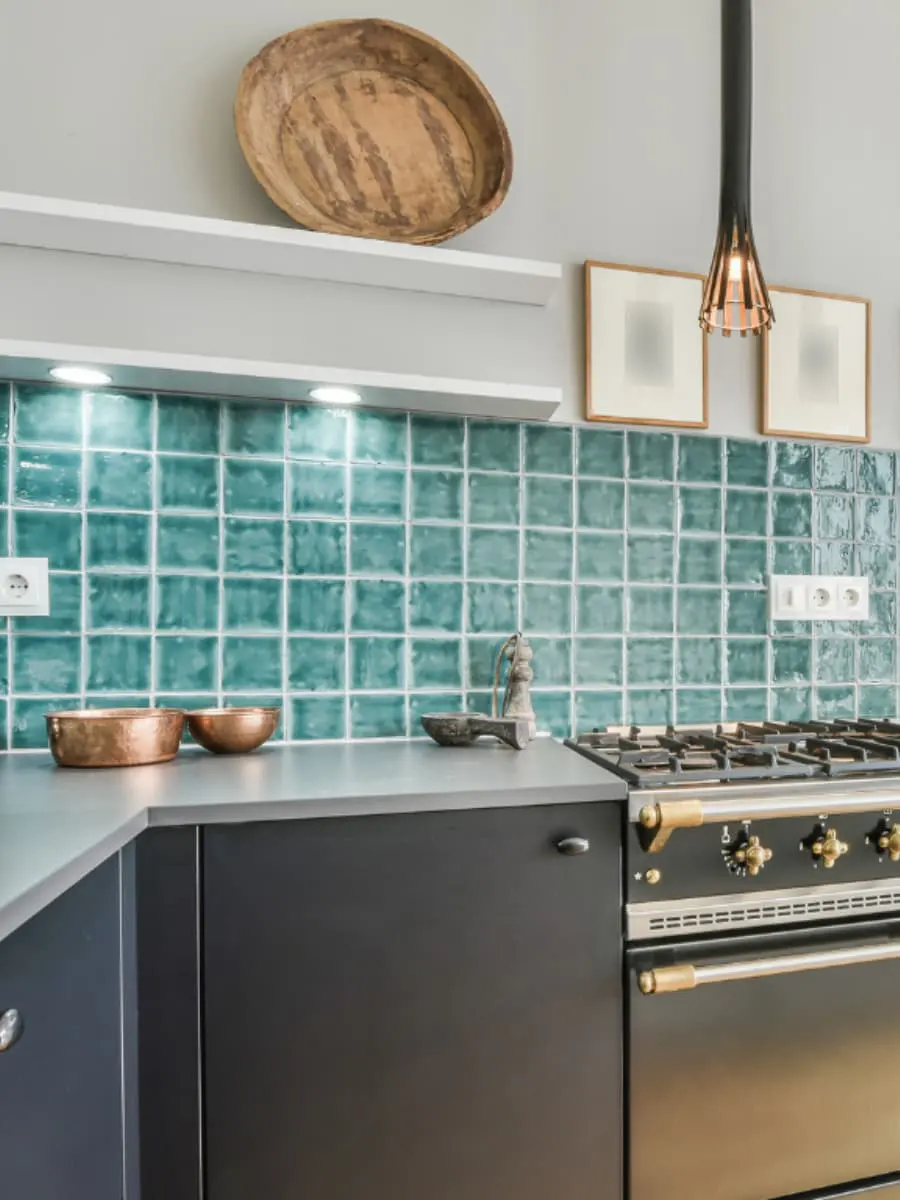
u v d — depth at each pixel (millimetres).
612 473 1588
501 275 1389
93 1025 794
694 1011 1052
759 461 1683
